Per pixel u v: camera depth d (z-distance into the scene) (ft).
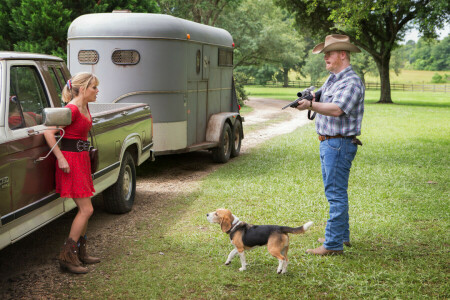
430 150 39.96
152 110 29.19
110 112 19.20
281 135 52.85
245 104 118.32
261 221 19.81
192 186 27.09
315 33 125.08
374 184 26.81
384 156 36.81
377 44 129.80
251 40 141.79
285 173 30.12
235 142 38.42
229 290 13.34
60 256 14.42
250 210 21.40
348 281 13.60
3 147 11.87
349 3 72.28
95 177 17.42
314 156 37.17
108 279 14.07
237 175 29.76
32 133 13.28
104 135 18.26
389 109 95.55
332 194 15.60
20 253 16.33
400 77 429.79
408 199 23.45
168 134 29.76
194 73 31.86
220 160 34.81
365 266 14.74
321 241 17.03
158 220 20.31
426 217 20.12
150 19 28.53
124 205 21.08
